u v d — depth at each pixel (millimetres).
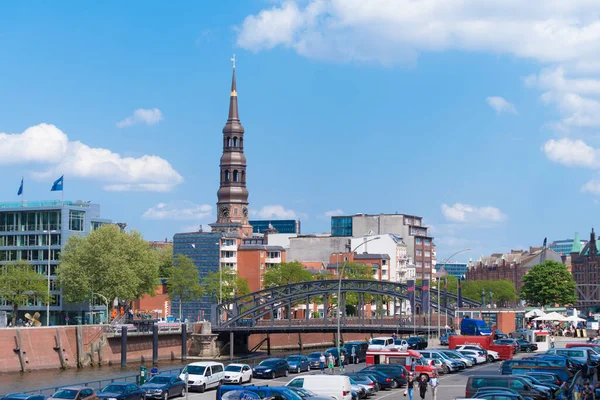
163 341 168125
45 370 140625
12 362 136000
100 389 77562
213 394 81375
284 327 176875
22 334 138875
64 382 120688
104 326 154250
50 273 188750
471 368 102562
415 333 161625
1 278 167125
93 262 175125
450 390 80438
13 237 194000
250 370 91250
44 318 188500
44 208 191250
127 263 179625
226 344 182500
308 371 105062
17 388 112500
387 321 187750
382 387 82500
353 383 76938
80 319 186250
